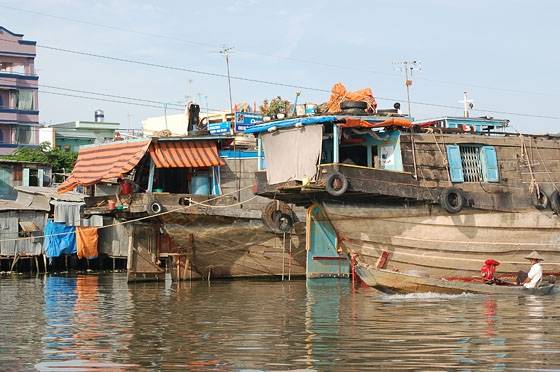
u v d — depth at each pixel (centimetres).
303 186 2372
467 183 2533
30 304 2239
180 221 2911
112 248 4169
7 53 6078
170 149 3011
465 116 2967
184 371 1178
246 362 1233
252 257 3047
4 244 4047
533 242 2612
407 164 2447
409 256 2502
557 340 1400
